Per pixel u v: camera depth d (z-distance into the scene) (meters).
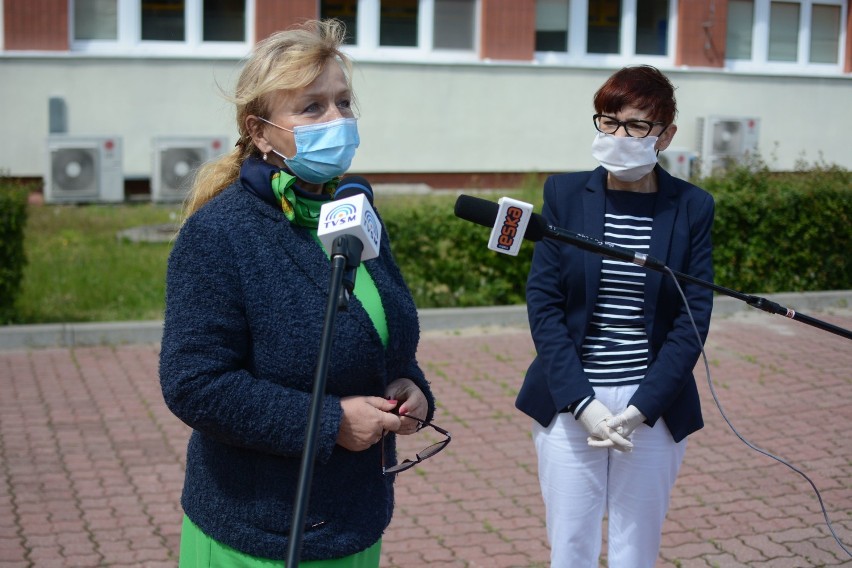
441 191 16.45
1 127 14.52
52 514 4.96
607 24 17.22
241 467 2.39
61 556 4.52
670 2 17.55
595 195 3.31
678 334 3.21
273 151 2.46
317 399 1.93
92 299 9.05
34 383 7.01
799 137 18.38
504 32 16.44
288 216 2.39
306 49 2.39
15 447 5.82
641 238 3.28
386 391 2.51
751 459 5.79
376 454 2.50
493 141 16.56
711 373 7.45
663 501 3.33
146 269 10.14
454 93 16.27
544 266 3.33
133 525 4.87
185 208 2.62
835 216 9.66
